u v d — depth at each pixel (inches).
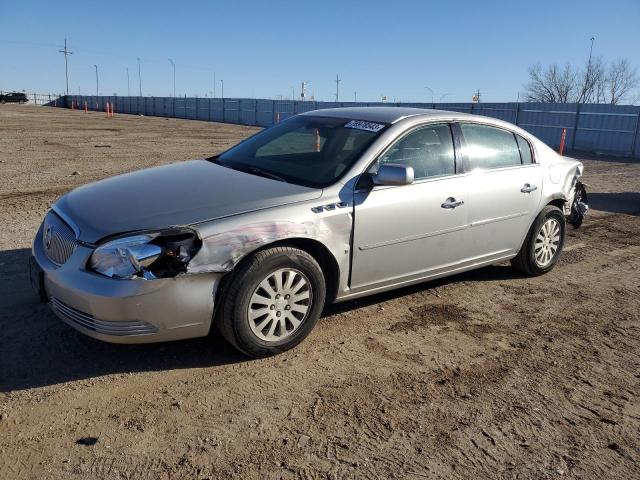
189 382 141.5
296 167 176.7
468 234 196.1
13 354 149.9
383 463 115.1
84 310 134.6
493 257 210.7
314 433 123.6
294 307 155.0
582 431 129.4
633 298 215.9
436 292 211.6
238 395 136.9
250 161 189.3
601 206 407.2
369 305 195.6
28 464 109.8
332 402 135.9
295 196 155.4
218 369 148.1
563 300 210.4
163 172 180.7
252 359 153.9
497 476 113.2
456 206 188.4
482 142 204.4
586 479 113.6
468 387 145.9
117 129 1129.4
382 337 172.1
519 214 213.3
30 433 119.0
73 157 589.3
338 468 112.8
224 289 142.4
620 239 308.2
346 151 175.2
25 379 138.9
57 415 125.6
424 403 137.4
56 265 144.0
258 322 149.9
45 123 1243.2
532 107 1104.8
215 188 158.6
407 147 180.9
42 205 328.8
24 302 181.9
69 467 109.5
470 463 116.6
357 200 163.6
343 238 161.3
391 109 202.2
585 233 319.0
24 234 263.1
